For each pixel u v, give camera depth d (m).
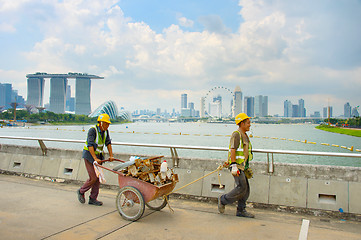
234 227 4.54
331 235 4.21
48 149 8.25
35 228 4.36
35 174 8.08
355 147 52.94
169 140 67.19
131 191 5.00
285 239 4.04
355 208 4.97
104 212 5.29
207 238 4.09
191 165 6.39
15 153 8.73
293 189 5.44
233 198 4.96
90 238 4.04
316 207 5.20
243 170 4.96
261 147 51.94
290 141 67.88
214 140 67.69
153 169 5.16
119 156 7.18
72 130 112.00
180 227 4.54
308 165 5.48
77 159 7.76
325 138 81.62
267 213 5.32
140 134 96.25
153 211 5.41
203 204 5.91
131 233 4.26
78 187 7.24
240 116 5.06
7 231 4.21
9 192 6.47
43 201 5.85
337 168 5.27
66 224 4.59
